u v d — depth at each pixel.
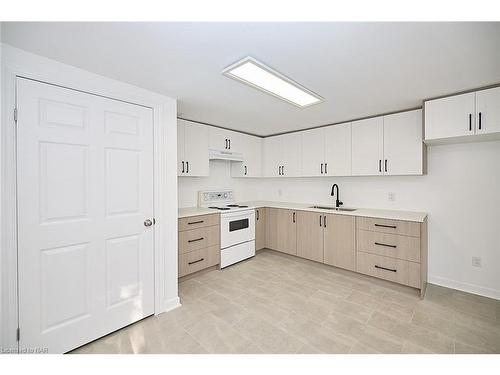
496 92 1.96
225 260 3.21
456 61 1.59
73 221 1.63
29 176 1.45
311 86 2.02
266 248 4.04
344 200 3.54
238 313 2.11
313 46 1.40
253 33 1.27
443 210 2.67
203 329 1.88
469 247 2.51
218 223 3.14
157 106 2.11
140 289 2.00
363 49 1.44
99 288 1.76
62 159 1.58
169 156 2.21
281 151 3.94
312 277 2.91
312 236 3.27
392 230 2.54
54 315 1.55
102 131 1.77
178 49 1.43
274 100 2.36
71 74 1.61
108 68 1.66
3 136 1.36
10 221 1.38
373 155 2.90
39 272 1.49
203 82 1.91
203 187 3.68
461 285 2.55
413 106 2.54
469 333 1.80
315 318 2.03
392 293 2.48
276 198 4.41
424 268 2.55
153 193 2.09
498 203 2.36
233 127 3.54
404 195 2.97
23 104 1.43
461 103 2.12
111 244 1.82
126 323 1.90
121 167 1.88
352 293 2.48
